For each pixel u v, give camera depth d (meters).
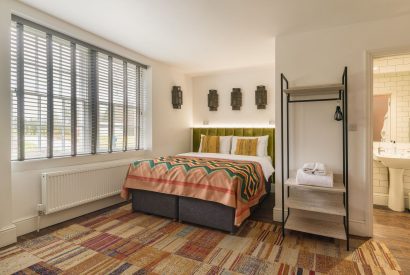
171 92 4.62
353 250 2.23
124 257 2.09
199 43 3.26
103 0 2.21
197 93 5.25
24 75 2.49
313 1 2.15
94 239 2.41
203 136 4.77
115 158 3.54
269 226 2.78
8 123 2.21
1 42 2.15
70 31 2.74
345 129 2.50
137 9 2.36
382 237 2.51
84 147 3.14
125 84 3.73
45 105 2.68
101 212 3.18
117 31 2.90
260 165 3.45
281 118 2.71
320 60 2.72
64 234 2.51
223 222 2.57
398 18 2.39
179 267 1.94
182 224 2.82
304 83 2.80
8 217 2.25
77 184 2.87
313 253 2.17
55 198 2.63
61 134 2.85
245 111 4.83
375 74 3.60
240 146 4.25
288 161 2.85
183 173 2.79
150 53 3.71
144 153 4.04
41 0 2.24
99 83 3.31
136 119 3.98
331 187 2.30
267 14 2.41
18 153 2.45
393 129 3.54
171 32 2.90
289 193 2.89
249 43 3.24
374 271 1.90
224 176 2.55
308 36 2.79
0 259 2.02
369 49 2.49
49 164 2.69
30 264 1.96
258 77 4.71
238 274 1.85
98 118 3.31
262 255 2.13
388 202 3.47
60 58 2.82
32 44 2.56
